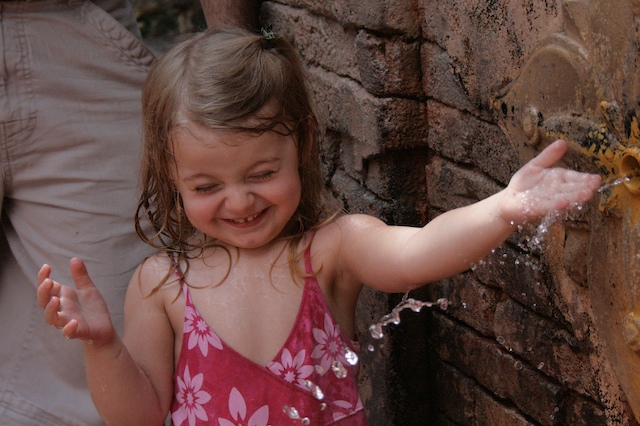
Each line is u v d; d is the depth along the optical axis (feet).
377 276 6.53
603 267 5.93
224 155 6.41
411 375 9.33
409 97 8.62
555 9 6.09
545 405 7.45
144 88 7.00
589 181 5.12
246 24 11.09
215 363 6.83
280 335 6.82
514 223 5.43
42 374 9.03
